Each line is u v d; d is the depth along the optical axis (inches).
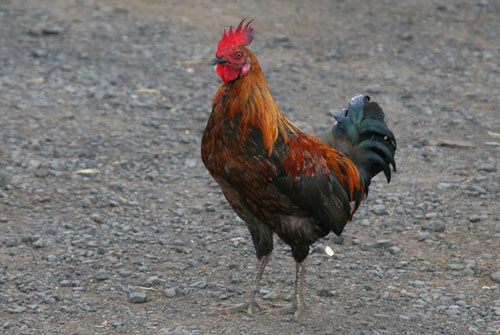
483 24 1215.6
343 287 475.2
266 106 380.2
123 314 430.6
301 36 1144.8
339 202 418.6
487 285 476.1
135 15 1212.5
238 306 437.1
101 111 826.8
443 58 1053.2
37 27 1111.6
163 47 1066.1
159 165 695.1
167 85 924.0
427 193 635.5
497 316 430.6
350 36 1151.0
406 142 764.6
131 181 656.4
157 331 408.8
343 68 1008.9
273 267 507.8
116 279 478.3
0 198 598.5
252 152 378.6
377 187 654.5
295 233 408.5
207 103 871.7
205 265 507.8
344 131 462.9
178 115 830.5
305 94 908.0
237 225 577.0
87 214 582.9
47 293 453.4
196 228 568.7
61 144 727.1
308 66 1015.0
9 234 536.1
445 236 554.9
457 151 742.5
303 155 395.5
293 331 412.5
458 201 620.1
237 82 380.5
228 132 379.6
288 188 389.7
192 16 1219.2
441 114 845.2
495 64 1029.2
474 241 545.3
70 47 1042.7
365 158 451.2
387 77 967.6
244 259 518.6
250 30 387.2
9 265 488.7
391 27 1197.1
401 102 882.8
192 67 997.8
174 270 497.0
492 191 637.9
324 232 420.5
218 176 396.8
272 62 1023.6
